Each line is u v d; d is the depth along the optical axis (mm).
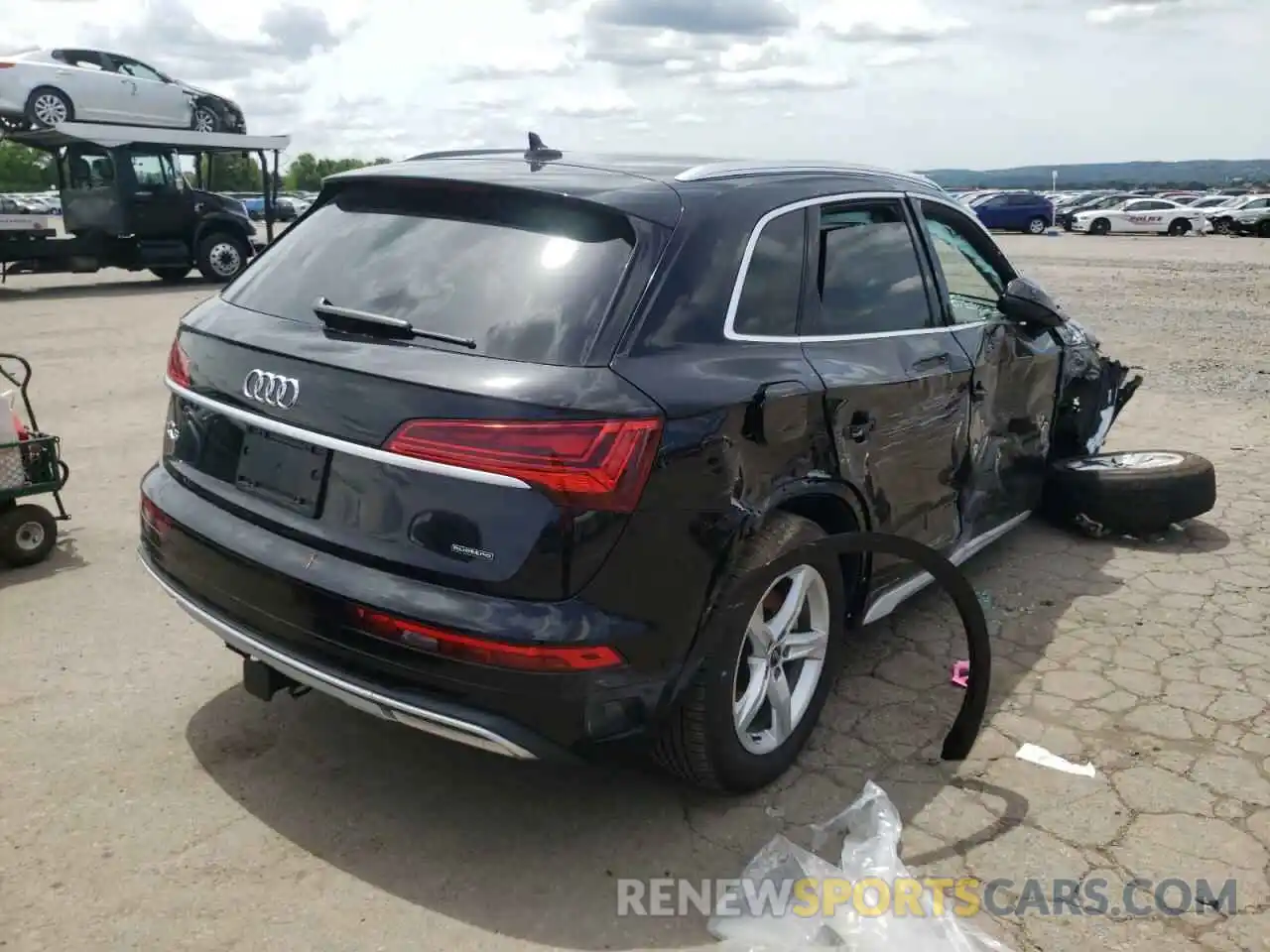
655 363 2734
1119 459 5777
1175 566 5176
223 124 20375
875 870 2850
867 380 3434
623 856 2959
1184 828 3107
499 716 2596
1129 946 2637
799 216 3408
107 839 2965
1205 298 17062
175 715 3633
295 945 2590
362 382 2680
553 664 2547
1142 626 4496
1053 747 3545
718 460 2799
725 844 3020
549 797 3229
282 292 3152
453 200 3094
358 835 3020
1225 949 2631
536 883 2840
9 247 16969
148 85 19125
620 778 3338
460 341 2695
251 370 2939
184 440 3264
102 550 5160
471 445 2523
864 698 3859
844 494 3398
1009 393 4664
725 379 2869
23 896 2723
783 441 3047
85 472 6480
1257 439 7598
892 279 3873
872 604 3762
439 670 2590
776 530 3031
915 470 3842
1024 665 4129
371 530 2688
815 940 2635
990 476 4609
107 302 16031
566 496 2514
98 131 17047
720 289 3006
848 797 3248
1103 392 5949
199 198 18672
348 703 2824
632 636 2645
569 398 2541
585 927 2678
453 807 3166
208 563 3020
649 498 2619
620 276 2795
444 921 2688
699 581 2785
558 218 2938
